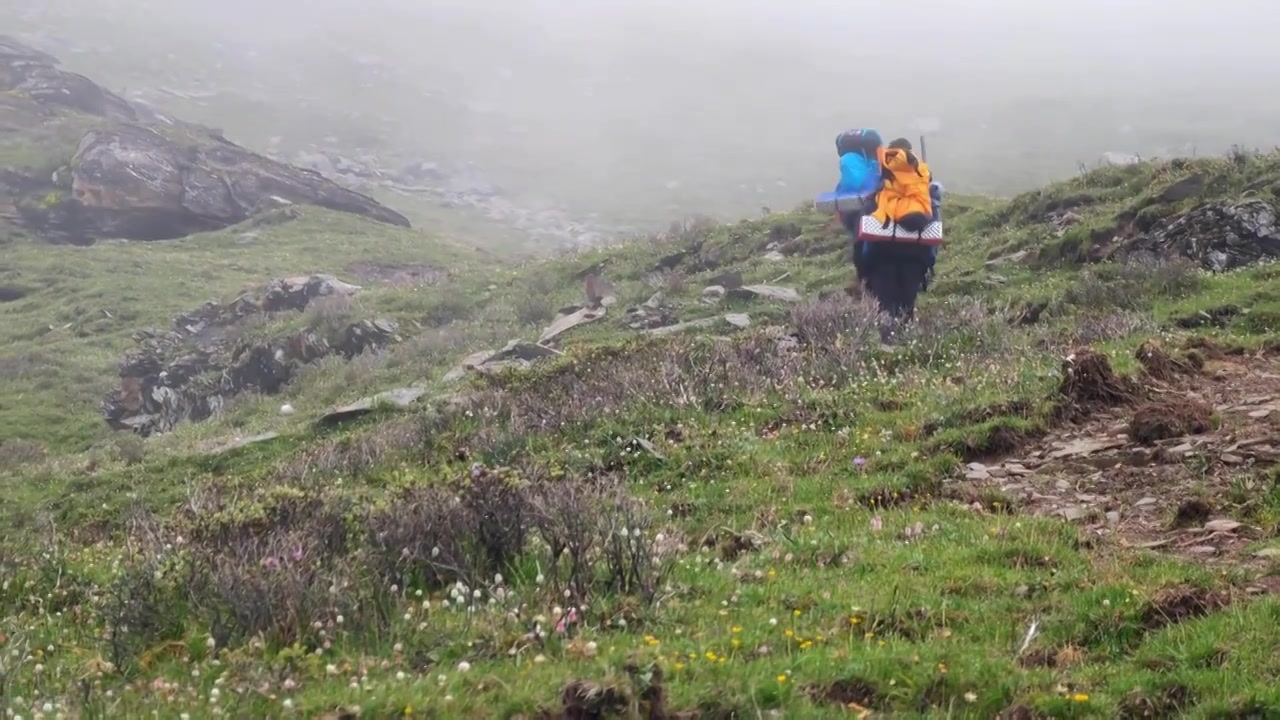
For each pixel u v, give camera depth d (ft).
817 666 16.94
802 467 29.84
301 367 79.71
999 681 16.44
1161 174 62.69
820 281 65.77
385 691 16.81
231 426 70.28
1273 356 34.91
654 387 37.29
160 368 96.22
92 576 29.14
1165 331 40.06
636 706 15.49
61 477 57.62
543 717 15.64
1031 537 22.57
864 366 38.37
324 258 162.20
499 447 35.37
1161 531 22.94
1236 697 15.31
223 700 17.20
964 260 62.75
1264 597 18.29
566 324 67.46
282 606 20.12
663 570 21.44
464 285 93.40
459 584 20.57
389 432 41.55
